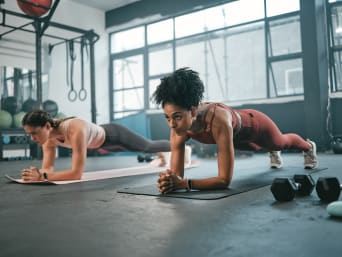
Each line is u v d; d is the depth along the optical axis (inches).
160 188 69.4
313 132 248.1
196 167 143.0
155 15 328.2
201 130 71.0
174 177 69.4
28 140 258.2
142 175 113.9
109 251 34.3
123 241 37.6
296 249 33.5
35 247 36.1
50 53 305.1
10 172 144.0
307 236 37.8
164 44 329.7
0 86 266.1
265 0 277.3
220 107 73.2
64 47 317.7
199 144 236.5
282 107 269.0
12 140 250.4
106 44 361.4
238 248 34.2
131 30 350.6
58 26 249.6
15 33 278.2
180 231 41.2
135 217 49.3
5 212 55.5
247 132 82.7
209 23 306.5
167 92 60.4
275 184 59.6
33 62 288.5
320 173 104.4
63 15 321.4
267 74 280.1
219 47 318.7
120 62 359.3
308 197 63.2
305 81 251.6
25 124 87.0
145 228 42.9
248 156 223.8
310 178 65.6
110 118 361.7
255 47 304.0
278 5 272.4
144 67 339.6
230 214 50.1
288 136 102.1
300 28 254.1
